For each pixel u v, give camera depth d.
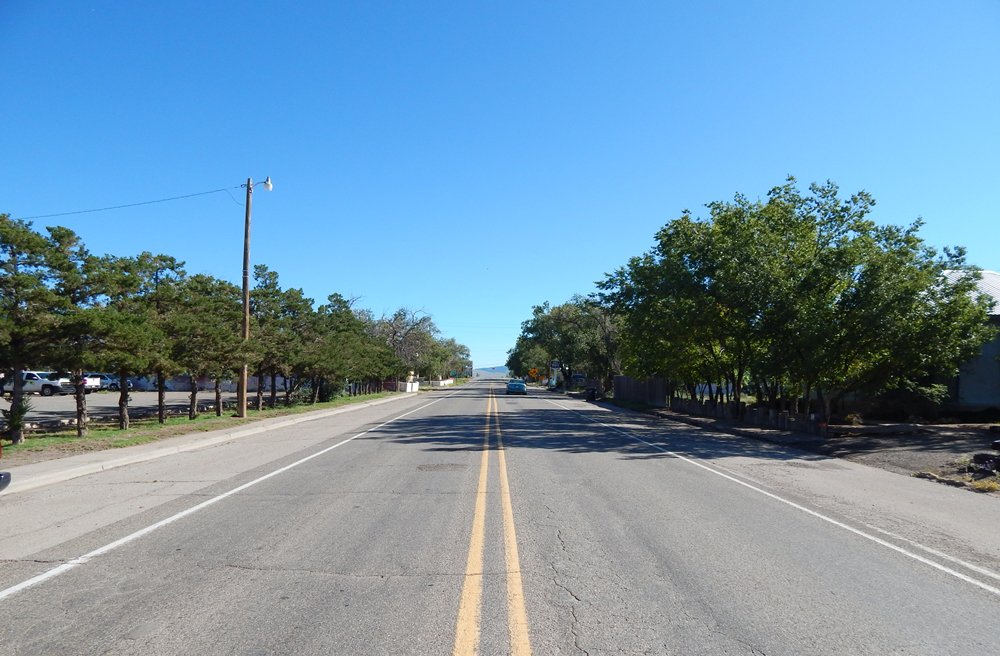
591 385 62.06
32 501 9.41
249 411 31.69
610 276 30.23
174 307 21.77
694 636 4.49
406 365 70.81
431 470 12.10
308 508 8.66
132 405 35.88
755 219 22.11
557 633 4.52
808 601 5.20
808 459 14.51
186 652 4.22
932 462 13.02
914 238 17.70
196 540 7.01
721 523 7.88
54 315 15.09
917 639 4.48
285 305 35.31
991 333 17.88
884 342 17.48
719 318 23.56
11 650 4.24
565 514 8.29
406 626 4.63
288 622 4.70
